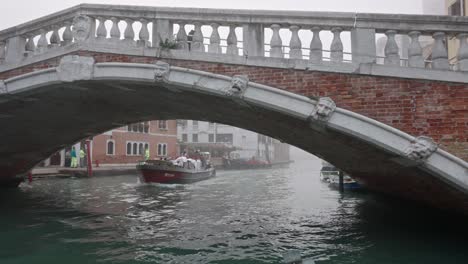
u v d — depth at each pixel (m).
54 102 8.77
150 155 32.78
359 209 11.02
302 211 10.70
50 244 6.91
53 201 12.44
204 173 23.58
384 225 8.65
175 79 6.37
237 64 6.11
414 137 5.29
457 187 5.21
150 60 6.57
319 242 7.14
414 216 9.84
